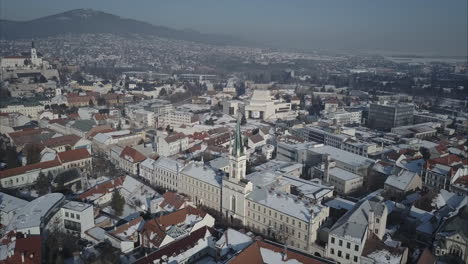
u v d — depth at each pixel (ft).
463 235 423.64
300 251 388.78
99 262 406.21
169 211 515.91
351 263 412.77
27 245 388.16
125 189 609.42
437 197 557.74
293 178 632.38
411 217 522.47
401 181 629.92
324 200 563.89
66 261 422.00
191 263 412.36
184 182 622.13
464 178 645.51
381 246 405.18
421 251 433.48
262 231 510.99
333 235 422.00
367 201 455.63
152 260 379.96
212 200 581.53
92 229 487.61
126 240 443.73
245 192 520.01
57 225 479.00
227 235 420.77
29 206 477.36
